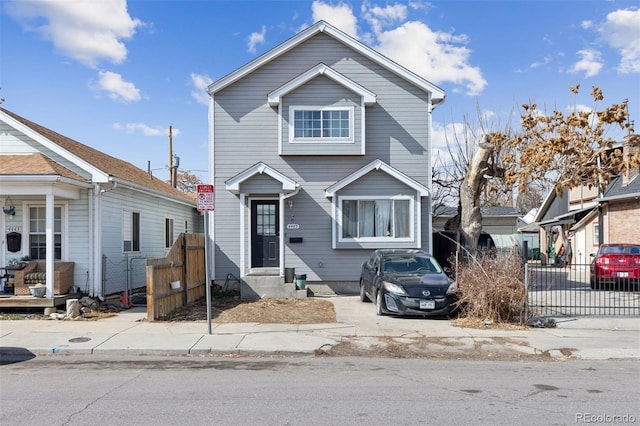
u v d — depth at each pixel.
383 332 10.20
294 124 16.44
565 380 7.07
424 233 16.56
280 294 15.04
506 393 6.36
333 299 14.88
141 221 17.25
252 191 15.63
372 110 16.81
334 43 16.86
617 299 14.41
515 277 11.30
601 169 15.74
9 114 14.09
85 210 13.74
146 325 10.90
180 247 13.43
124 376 7.19
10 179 11.94
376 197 16.30
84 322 11.23
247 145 16.62
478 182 16.14
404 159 16.75
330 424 5.15
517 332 10.30
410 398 6.09
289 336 9.78
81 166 13.64
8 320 11.48
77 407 5.69
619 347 9.13
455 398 6.11
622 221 21.70
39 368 7.72
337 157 16.56
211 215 16.39
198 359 8.41
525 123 16.08
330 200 16.48
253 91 16.72
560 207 33.12
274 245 16.41
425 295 11.41
